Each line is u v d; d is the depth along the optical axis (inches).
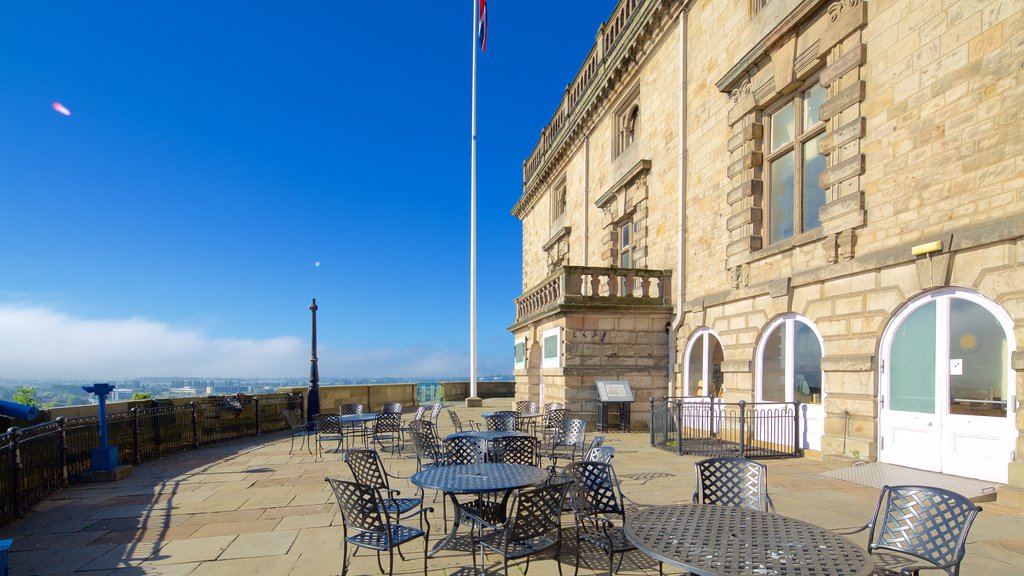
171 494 289.7
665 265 582.2
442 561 189.2
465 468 212.8
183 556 195.0
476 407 876.6
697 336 517.3
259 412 576.1
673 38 575.8
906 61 304.7
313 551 199.6
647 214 625.3
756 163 438.6
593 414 542.9
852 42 339.9
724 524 135.9
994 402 257.3
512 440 247.4
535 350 705.0
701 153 516.7
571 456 328.5
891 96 313.4
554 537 175.8
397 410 474.0
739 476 175.0
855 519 224.4
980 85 264.5
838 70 348.2
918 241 293.3
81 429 335.9
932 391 287.9
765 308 414.6
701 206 514.6
